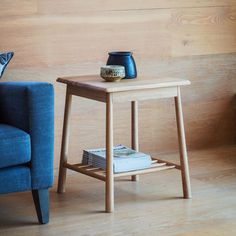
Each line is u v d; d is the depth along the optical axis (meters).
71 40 3.82
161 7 4.02
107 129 3.27
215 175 3.77
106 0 3.87
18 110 3.13
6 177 3.05
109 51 3.92
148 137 4.12
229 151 4.24
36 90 3.07
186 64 4.16
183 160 3.44
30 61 3.74
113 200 3.31
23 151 3.04
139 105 4.07
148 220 3.20
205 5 4.15
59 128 3.87
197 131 4.27
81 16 3.82
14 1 3.66
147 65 4.04
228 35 4.26
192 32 4.14
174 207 3.34
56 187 3.64
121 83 3.33
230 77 4.32
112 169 3.29
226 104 4.34
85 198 3.47
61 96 3.84
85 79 3.46
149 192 3.54
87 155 3.51
